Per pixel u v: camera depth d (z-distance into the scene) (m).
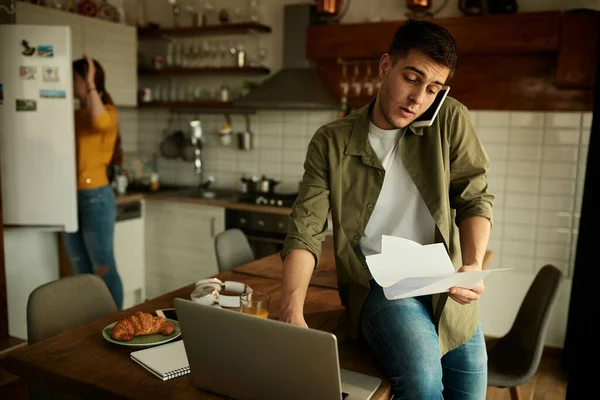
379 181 1.35
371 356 1.36
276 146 4.31
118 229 3.98
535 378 3.08
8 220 3.14
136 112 4.84
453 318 1.32
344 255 1.37
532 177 3.43
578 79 3.07
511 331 2.16
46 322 1.69
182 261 4.11
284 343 0.99
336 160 1.37
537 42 3.15
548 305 1.89
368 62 3.81
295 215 1.37
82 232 3.37
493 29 3.25
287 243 1.32
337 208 1.38
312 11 3.96
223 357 1.09
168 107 4.39
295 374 1.01
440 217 1.30
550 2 3.31
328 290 1.96
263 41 4.25
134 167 4.69
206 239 3.97
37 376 1.27
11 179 3.11
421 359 1.14
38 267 3.41
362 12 3.86
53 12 3.59
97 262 3.41
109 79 4.08
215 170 4.60
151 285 4.28
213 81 4.48
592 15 3.01
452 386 1.41
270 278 2.13
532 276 3.47
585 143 3.29
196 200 3.97
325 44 3.76
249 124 4.39
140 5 4.68
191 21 4.47
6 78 3.03
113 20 4.40
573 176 3.33
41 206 3.13
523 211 3.47
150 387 1.18
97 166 3.35
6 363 1.33
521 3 3.38
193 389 1.17
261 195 4.06
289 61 4.05
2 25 3.01
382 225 1.38
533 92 3.42
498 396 2.83
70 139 3.08
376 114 1.34
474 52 3.35
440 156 1.33
